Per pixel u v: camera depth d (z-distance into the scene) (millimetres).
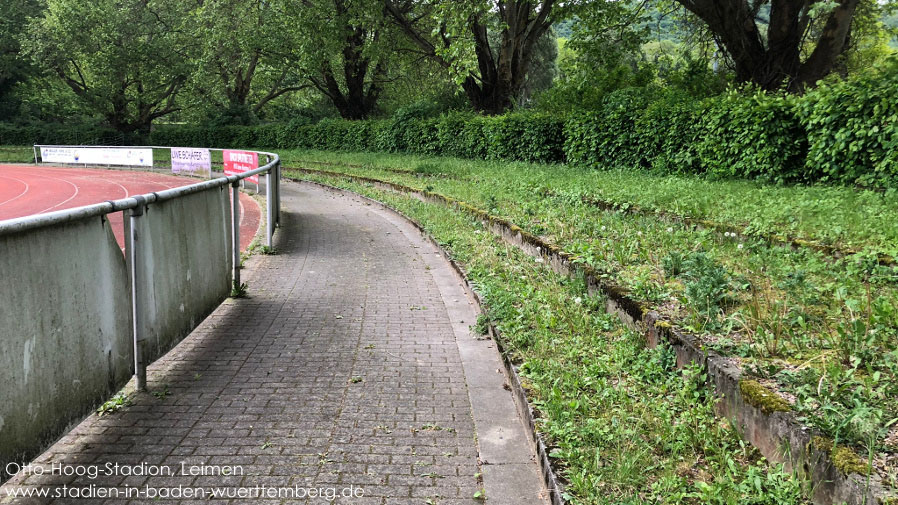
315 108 51281
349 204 18203
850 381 3055
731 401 3402
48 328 3318
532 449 3629
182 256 5336
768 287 5082
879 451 2605
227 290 6984
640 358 4320
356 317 6582
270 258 10008
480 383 4703
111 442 3758
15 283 3039
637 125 16406
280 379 4797
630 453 3156
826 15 18766
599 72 25969
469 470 3449
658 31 28219
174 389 4578
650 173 15391
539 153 21422
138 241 4402
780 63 19719
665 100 16219
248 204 18594
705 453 3160
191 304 5578
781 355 3729
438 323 6359
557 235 8156
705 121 13789
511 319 5617
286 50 39094
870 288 4766
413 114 33406
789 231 7031
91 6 43375
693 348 3938
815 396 3107
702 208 8719
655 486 2871
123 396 4375
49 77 51969
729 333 4133
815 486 2621
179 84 50844
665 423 3404
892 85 9383
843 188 9844
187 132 50125
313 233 12633
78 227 3631
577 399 3840
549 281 6742
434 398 4441
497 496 3154
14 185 25734
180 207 5305
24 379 3107
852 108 9945
